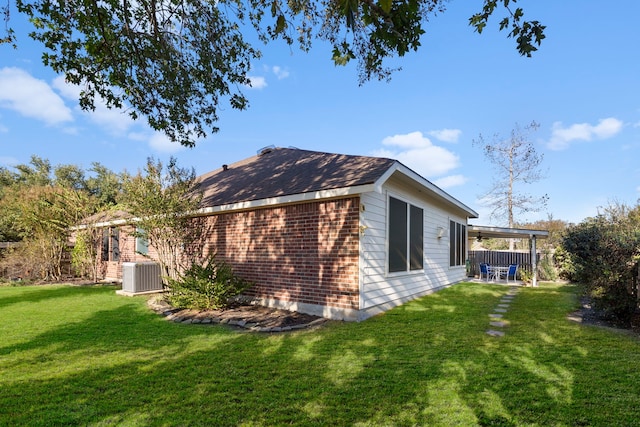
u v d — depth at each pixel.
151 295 10.27
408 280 9.68
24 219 14.38
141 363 4.51
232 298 9.05
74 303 9.02
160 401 3.44
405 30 3.74
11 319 7.12
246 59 7.41
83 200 14.77
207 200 9.86
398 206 9.09
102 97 6.60
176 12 6.25
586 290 7.83
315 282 7.61
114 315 7.54
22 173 28.55
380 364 4.48
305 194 7.40
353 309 7.03
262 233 8.62
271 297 8.34
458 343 5.43
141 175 9.09
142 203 8.74
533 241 14.70
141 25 6.21
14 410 3.25
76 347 5.20
